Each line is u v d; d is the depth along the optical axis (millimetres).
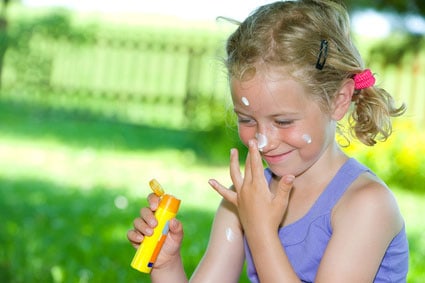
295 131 4121
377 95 4613
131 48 27000
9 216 12047
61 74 26125
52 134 20734
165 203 4512
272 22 4281
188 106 24922
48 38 26078
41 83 25328
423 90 24922
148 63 26969
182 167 17969
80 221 12125
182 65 28375
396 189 16891
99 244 10680
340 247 4152
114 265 9555
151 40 26875
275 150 4160
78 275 8828
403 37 22234
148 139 21344
